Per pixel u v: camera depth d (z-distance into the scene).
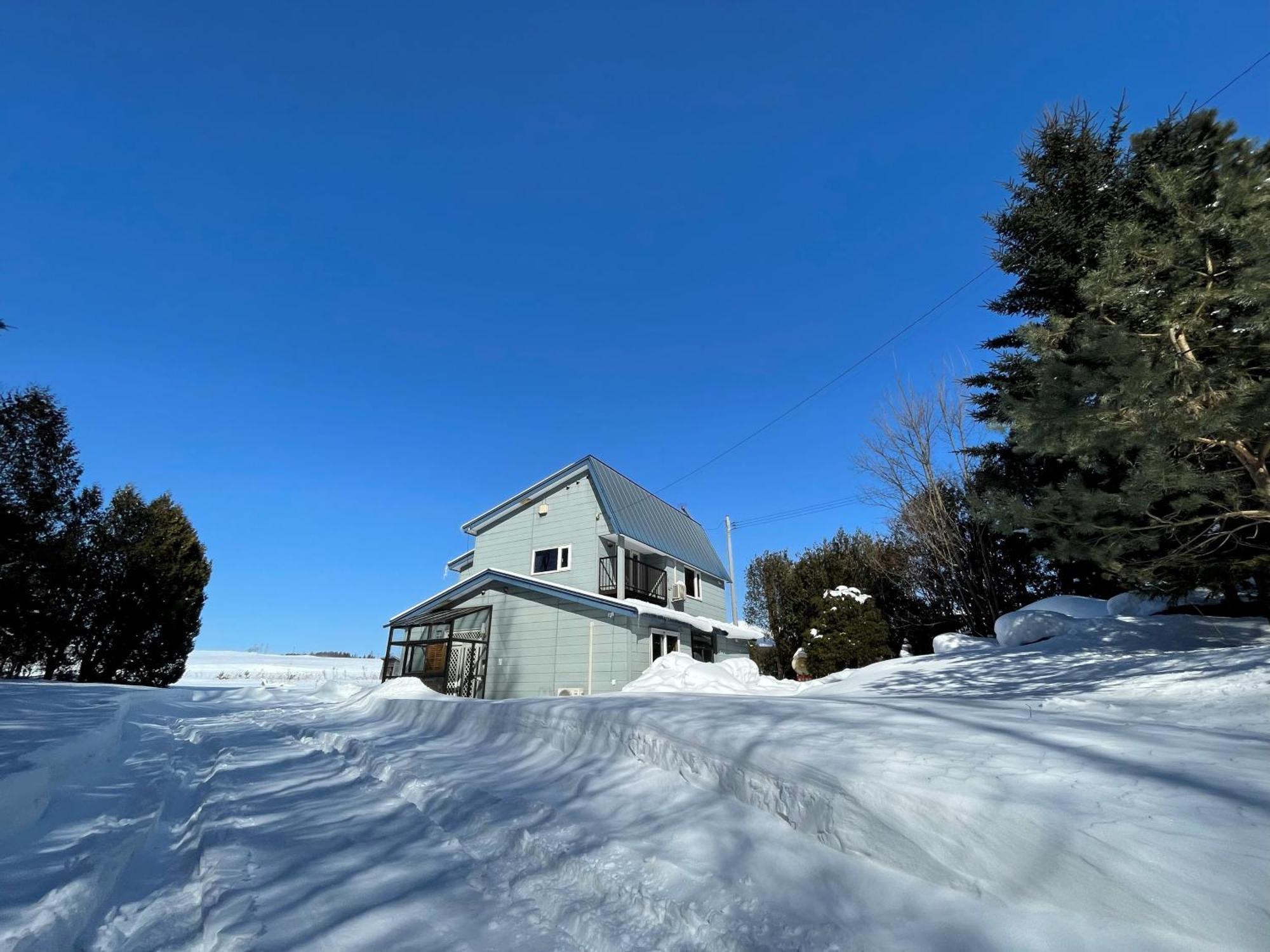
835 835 2.62
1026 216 12.72
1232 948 1.61
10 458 14.63
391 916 2.44
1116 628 9.25
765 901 2.33
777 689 12.28
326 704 12.55
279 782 4.95
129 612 19.05
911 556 17.42
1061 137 12.67
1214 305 5.14
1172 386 4.88
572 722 4.89
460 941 2.27
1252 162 5.30
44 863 3.01
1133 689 5.63
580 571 18.02
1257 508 5.94
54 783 4.57
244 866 2.98
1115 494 5.58
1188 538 6.47
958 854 2.22
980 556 15.38
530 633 16.31
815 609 17.52
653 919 2.35
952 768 2.62
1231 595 8.90
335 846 3.30
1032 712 3.89
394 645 18.62
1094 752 2.72
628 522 18.11
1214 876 1.74
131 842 3.44
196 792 4.80
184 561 20.89
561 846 3.00
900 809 2.43
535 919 2.46
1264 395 4.63
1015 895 2.04
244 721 9.60
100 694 11.50
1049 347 6.33
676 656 12.77
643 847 2.88
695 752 3.65
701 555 22.56
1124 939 1.76
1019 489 12.35
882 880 2.33
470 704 6.79
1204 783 2.26
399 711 8.30
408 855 3.16
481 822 3.51
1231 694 4.73
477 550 20.38
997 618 14.33
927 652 16.52
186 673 32.09
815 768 2.89
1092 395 5.46
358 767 5.47
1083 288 5.66
